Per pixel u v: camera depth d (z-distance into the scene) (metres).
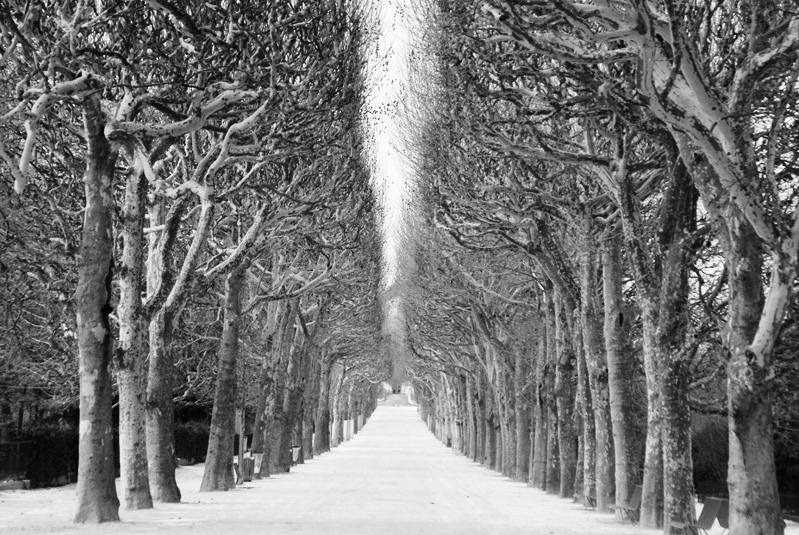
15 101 19.17
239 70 17.67
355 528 18.59
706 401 26.38
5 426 32.16
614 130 18.09
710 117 13.07
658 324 17.84
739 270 13.84
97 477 17.48
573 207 21.98
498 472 46.81
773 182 13.21
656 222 19.45
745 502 13.36
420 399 134.25
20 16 16.14
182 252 30.48
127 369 20.56
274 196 24.16
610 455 23.31
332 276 34.00
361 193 31.19
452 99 22.22
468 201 24.19
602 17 12.68
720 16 16.36
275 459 41.12
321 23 20.77
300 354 44.94
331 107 21.86
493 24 15.58
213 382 44.66
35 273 24.00
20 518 19.16
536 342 38.00
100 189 17.81
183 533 16.30
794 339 20.73
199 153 22.77
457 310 41.75
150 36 16.92
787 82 14.16
